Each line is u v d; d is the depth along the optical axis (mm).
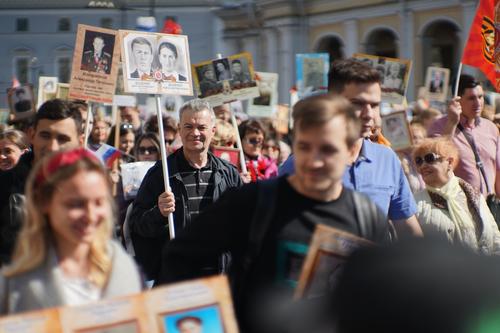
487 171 7047
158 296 2574
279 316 2959
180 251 3211
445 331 1140
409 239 1242
